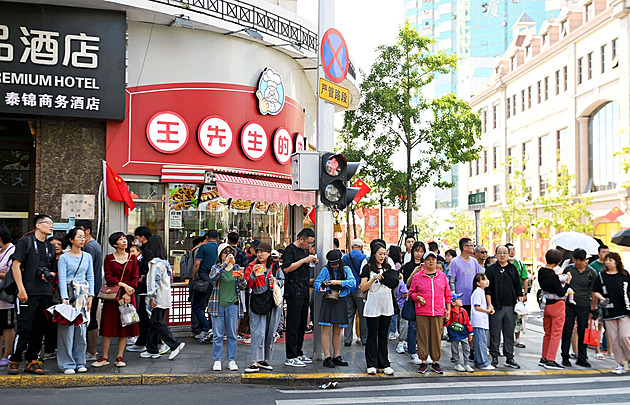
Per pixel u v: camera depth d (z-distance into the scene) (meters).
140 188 12.76
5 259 8.54
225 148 13.38
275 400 7.38
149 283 9.16
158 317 9.24
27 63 11.60
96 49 11.99
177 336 11.64
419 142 22.08
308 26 15.44
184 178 12.70
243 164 13.79
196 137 13.11
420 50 22.11
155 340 9.57
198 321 11.41
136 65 12.68
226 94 13.51
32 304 8.05
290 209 16.14
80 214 12.14
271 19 14.27
